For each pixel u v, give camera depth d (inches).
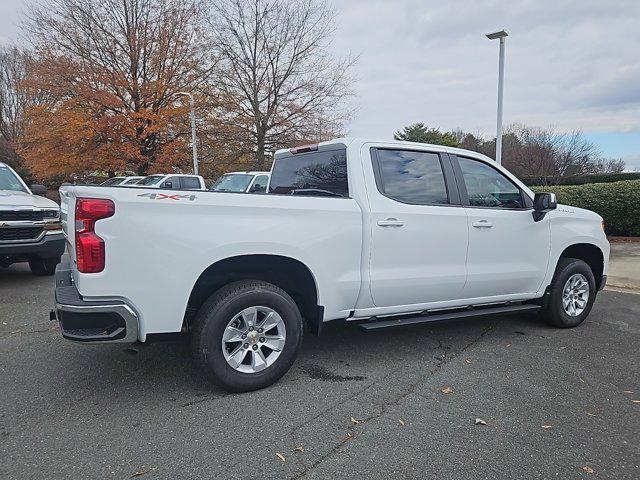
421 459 106.3
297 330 144.6
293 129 976.9
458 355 171.6
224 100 949.8
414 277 160.7
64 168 870.4
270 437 115.3
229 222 131.1
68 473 100.8
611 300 261.7
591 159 1206.9
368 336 192.4
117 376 151.1
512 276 184.1
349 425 121.0
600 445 112.2
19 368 157.5
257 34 954.1
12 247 272.7
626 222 482.0
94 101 851.4
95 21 883.4
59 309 120.1
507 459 106.4
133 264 121.0
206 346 132.6
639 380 150.1
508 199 186.7
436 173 169.8
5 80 1481.3
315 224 142.9
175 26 921.5
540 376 152.8
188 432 117.3
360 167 155.8
